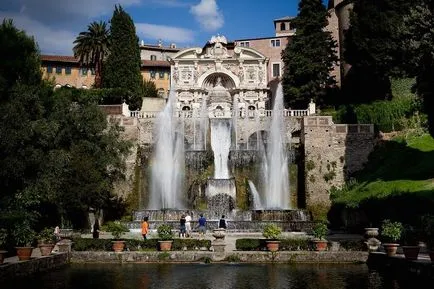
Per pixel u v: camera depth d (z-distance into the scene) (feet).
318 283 65.92
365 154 165.68
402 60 126.93
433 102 124.67
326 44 218.38
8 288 62.69
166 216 136.67
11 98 114.83
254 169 170.71
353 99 203.31
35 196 104.83
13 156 105.40
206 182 160.97
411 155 149.07
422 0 123.65
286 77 220.84
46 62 281.95
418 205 107.34
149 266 83.61
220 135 192.44
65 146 131.85
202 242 93.66
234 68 258.16
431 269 66.64
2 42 132.05
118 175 147.13
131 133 174.60
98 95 225.35
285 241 92.27
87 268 81.41
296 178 170.60
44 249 84.48
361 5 189.57
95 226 111.24
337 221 148.36
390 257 78.64
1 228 83.51
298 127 182.39
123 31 250.98
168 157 176.86
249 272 76.28
